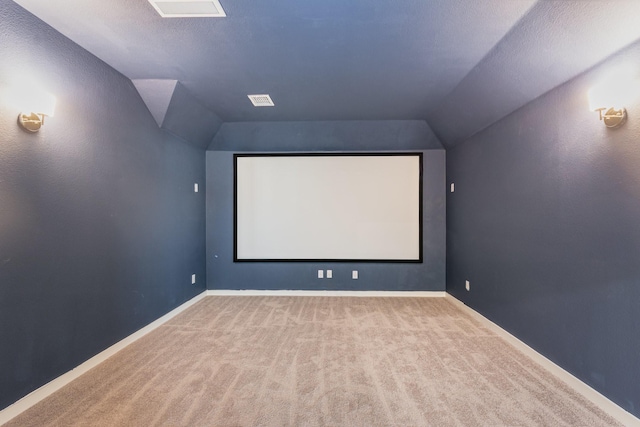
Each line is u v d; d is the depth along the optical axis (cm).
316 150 484
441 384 233
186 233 427
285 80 315
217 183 490
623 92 189
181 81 317
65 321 233
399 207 484
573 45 207
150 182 343
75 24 216
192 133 422
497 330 331
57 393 221
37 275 211
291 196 489
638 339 183
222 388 228
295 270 488
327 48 253
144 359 273
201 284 472
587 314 217
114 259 286
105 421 192
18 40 196
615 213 197
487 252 354
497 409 204
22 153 200
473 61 273
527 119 283
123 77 301
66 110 233
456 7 199
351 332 333
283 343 305
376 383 235
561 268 242
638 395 182
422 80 314
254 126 465
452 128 413
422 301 453
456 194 441
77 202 244
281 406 207
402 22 216
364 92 346
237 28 224
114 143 287
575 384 227
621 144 192
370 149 481
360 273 484
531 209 278
